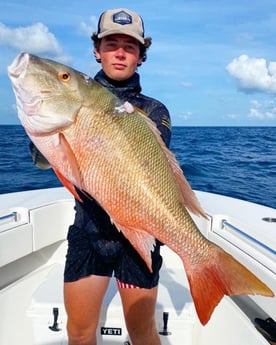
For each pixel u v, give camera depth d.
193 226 1.66
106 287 2.20
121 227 1.60
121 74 2.06
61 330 2.66
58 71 1.54
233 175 11.19
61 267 3.31
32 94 1.52
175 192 1.64
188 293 2.91
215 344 2.58
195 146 22.27
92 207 2.08
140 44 2.12
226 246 2.64
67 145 1.54
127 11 2.02
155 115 2.04
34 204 3.27
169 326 2.66
